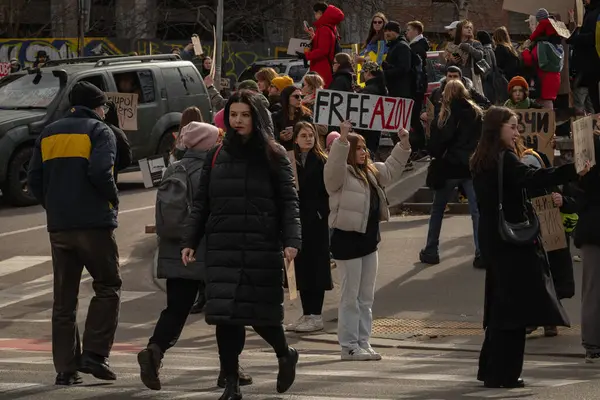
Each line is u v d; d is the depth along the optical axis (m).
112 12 90.44
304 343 23.92
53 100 42.34
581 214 20.06
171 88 44.88
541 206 23.00
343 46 77.94
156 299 29.08
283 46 81.94
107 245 17.12
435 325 24.91
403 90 36.94
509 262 16.42
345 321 21.19
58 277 17.23
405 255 30.69
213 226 14.87
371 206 20.89
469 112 28.45
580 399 15.41
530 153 22.64
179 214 16.20
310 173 23.91
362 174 20.88
